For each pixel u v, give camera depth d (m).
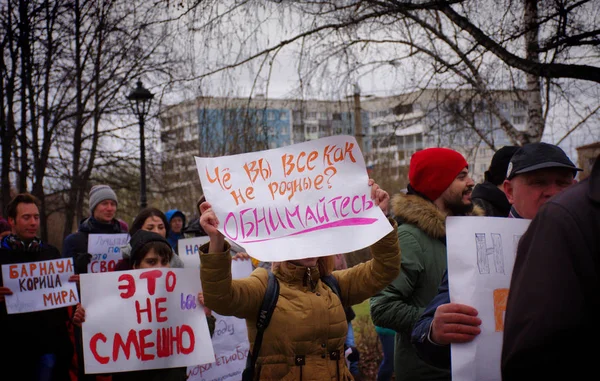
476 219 2.25
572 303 1.49
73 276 4.93
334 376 2.69
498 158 4.34
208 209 2.68
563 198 1.60
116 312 3.71
